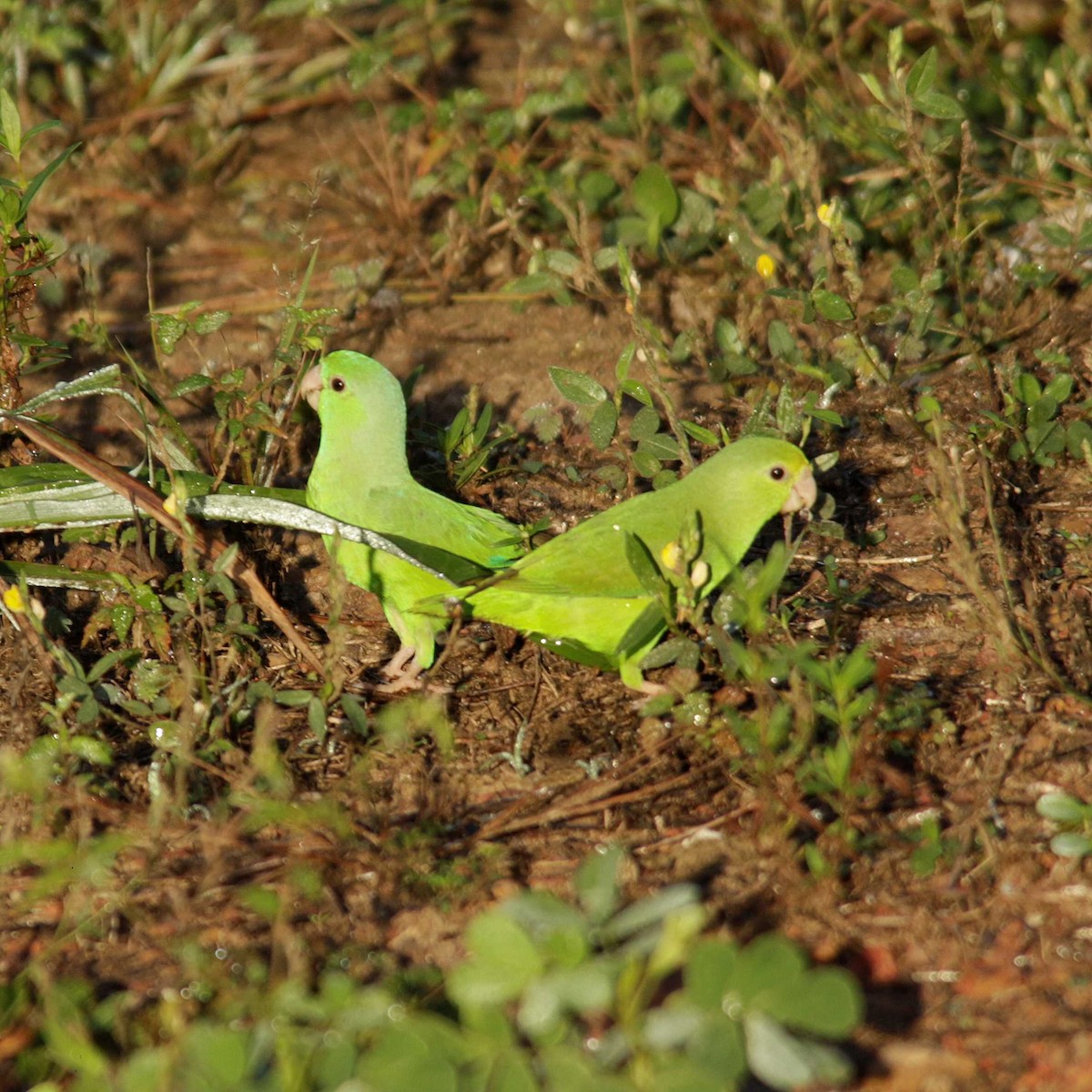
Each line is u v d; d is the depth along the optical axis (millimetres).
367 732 9172
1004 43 16344
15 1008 7238
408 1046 6133
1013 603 10039
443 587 9602
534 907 6266
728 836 8305
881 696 8211
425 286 14531
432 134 15859
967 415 11953
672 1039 5918
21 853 7484
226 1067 6188
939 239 13367
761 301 12688
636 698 9664
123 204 15859
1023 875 7863
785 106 14867
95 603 10484
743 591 8422
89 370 13195
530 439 12367
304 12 17812
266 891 7727
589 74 16516
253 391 10742
